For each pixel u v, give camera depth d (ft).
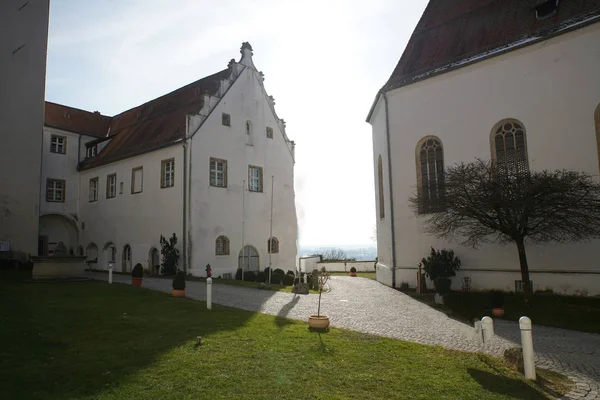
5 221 82.12
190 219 84.74
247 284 69.82
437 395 19.76
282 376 21.81
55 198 114.62
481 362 25.63
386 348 28.27
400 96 71.46
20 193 84.58
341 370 23.06
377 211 84.69
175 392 19.27
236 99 98.02
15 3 86.94
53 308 39.91
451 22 74.33
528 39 58.80
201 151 88.58
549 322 42.47
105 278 79.30
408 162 69.46
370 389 20.31
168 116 102.73
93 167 112.37
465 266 61.26
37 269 62.85
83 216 115.34
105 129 131.13
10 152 83.87
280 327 34.45
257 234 99.35
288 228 108.68
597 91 53.01
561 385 22.09
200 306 44.83
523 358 23.44
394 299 55.72
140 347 26.84
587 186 44.75
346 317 41.83
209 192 89.30
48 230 114.83
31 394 18.53
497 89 60.85
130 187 99.55
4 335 28.50
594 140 52.85
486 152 61.41
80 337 29.27
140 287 59.31
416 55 75.15
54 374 21.33
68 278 63.93
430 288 63.57
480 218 48.93
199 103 95.35
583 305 47.65
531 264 55.98
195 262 84.84
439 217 58.39
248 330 32.68
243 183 97.50
